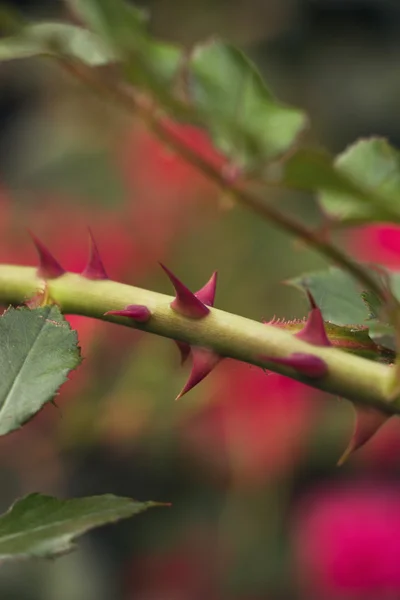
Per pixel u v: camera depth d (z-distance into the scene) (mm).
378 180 569
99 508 479
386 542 1041
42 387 489
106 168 1220
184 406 1086
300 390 1069
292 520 1192
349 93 1596
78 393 1093
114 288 515
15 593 1131
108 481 1329
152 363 1087
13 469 1296
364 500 1084
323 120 1578
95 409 1102
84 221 1171
